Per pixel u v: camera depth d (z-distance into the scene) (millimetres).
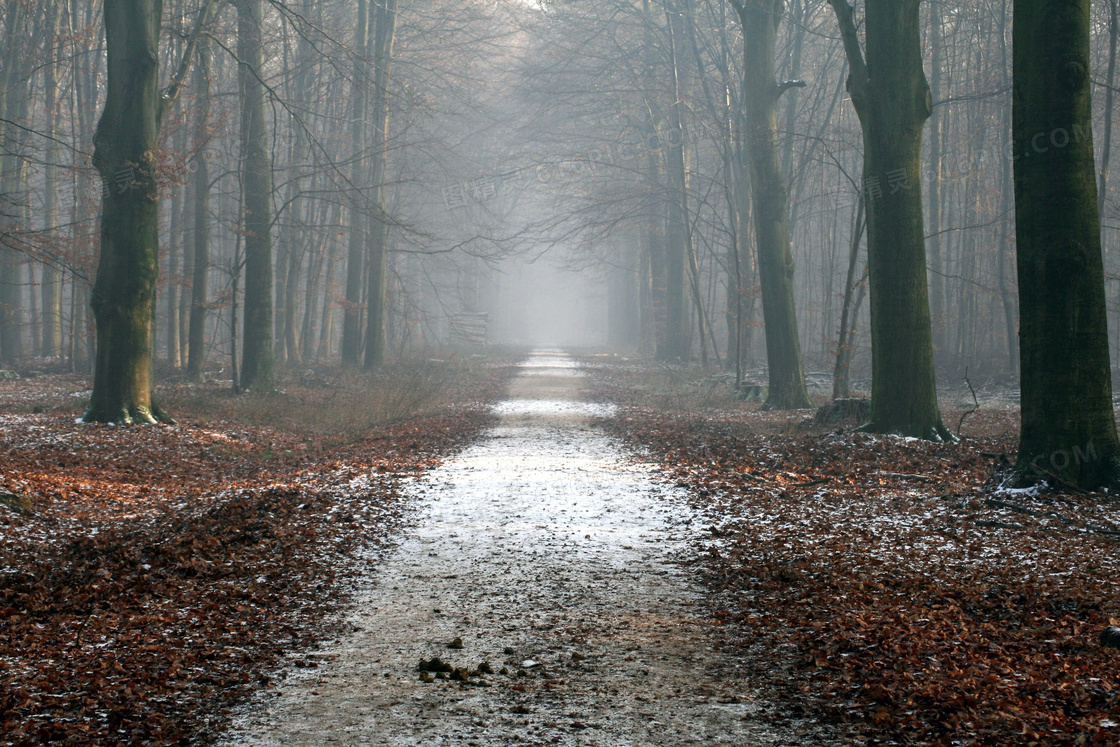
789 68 33938
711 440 17078
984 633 5754
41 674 5105
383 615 6457
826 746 4215
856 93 15703
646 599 6848
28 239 20141
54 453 13961
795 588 7004
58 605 6730
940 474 12414
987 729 4215
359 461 14656
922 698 4602
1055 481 10125
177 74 17906
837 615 6188
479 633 6043
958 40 39000
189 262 36812
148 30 16891
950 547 8250
